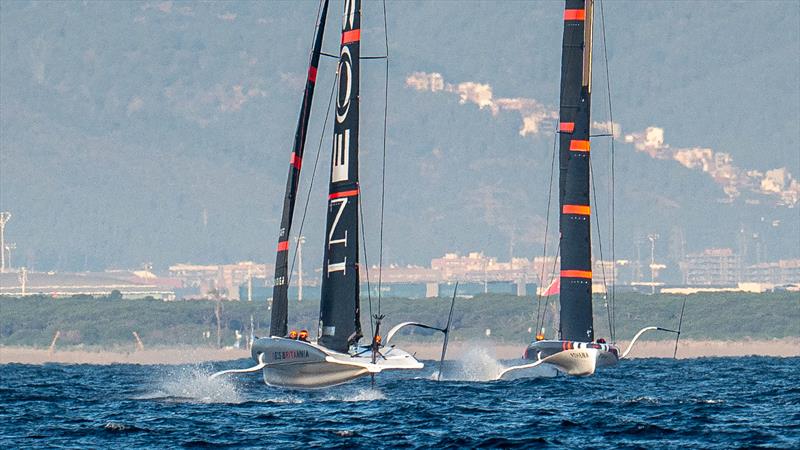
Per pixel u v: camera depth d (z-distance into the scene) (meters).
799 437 154.00
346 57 182.62
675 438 155.12
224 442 153.62
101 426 169.88
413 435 158.62
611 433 159.88
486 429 164.50
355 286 181.50
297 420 174.25
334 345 182.25
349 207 181.12
